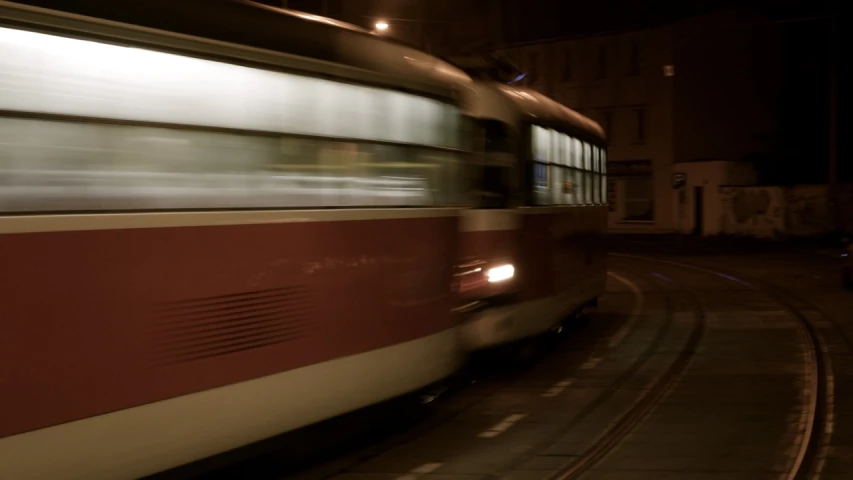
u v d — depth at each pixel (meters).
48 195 4.11
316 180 5.80
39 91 4.08
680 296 17.62
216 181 5.02
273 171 5.43
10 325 3.90
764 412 7.90
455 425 7.77
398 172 6.75
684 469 6.21
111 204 4.40
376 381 6.39
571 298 11.72
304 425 5.70
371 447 7.10
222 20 5.14
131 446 4.46
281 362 5.43
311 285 5.71
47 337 4.05
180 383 4.73
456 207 7.69
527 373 10.09
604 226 14.28
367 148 6.34
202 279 4.88
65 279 4.14
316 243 5.76
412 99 6.98
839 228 35.81
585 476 6.09
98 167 4.34
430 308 7.16
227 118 5.09
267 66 5.40
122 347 4.41
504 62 10.45
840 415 7.71
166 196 4.70
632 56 44.19
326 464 6.64
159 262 4.62
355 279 6.15
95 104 4.34
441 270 7.36
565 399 8.70
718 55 42.72
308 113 5.75
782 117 42.38
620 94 44.59
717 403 8.30
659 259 28.20
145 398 4.52
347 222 6.07
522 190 9.68
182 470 5.28
